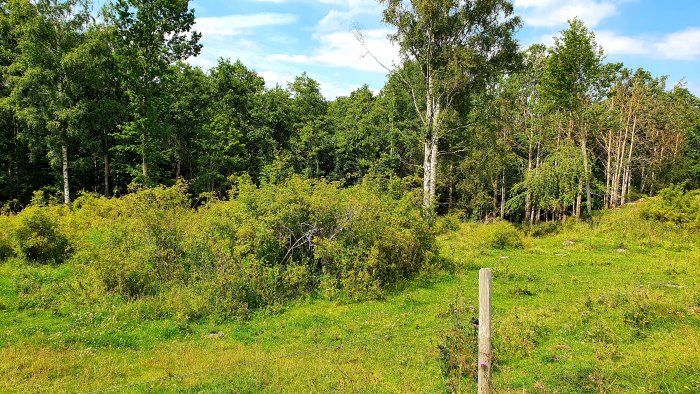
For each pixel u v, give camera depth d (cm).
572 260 1748
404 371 739
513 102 3825
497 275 1480
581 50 2817
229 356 848
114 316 1061
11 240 1578
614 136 4462
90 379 749
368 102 5397
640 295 1006
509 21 2578
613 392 588
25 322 1034
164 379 738
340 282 1311
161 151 3616
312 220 1374
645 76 4466
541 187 3378
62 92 2941
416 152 4278
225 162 3841
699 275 1416
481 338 545
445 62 2578
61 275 1385
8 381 726
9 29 3138
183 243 1331
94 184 3972
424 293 1296
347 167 4588
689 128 5122
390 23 2570
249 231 1294
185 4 3028
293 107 4641
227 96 4100
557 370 691
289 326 1045
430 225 1600
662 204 2334
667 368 646
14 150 3531
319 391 675
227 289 1163
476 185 4162
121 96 3544
